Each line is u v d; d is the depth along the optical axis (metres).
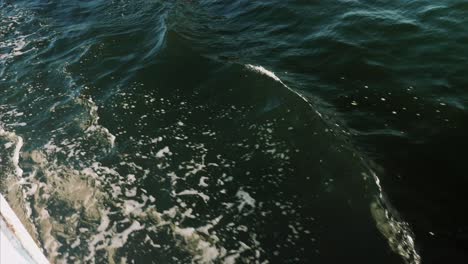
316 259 6.29
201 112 9.40
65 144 8.94
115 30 13.95
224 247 6.57
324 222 6.80
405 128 8.38
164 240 6.73
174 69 11.00
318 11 13.09
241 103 9.47
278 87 9.67
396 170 7.53
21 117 10.14
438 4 11.89
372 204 6.98
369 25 11.73
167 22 13.55
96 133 9.16
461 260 6.06
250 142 8.45
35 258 3.63
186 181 7.78
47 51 13.38
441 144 7.91
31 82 11.62
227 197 7.41
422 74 9.66
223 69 10.66
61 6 17.12
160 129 9.07
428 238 6.40
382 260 6.17
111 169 8.16
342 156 7.88
